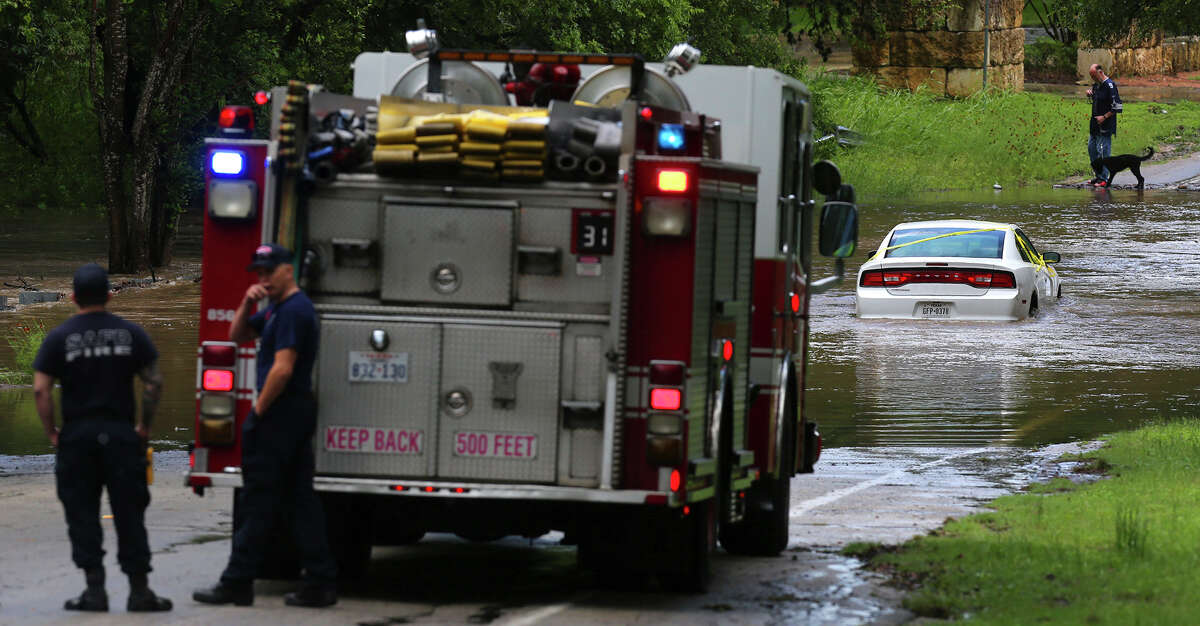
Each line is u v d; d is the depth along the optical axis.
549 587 22.45
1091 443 36.16
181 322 55.91
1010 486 31.42
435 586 22.42
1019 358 49.75
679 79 23.55
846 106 130.25
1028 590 20.94
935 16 150.88
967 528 25.88
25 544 24.81
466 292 20.38
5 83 104.38
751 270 22.42
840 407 41.94
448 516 21.31
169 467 33.47
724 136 23.44
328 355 20.58
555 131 20.67
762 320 23.36
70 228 94.56
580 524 21.19
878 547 24.88
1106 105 113.81
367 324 20.50
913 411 41.22
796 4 145.12
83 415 19.77
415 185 20.45
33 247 83.00
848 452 35.97
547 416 20.27
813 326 56.56
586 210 20.16
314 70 81.44
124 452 19.83
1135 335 54.12
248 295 20.20
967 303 56.81
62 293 63.22
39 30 74.81
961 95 151.62
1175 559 22.61
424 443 20.48
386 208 20.47
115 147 71.81
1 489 30.45
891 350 51.34
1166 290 65.31
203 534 26.14
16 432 37.44
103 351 19.80
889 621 19.86
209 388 20.91
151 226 75.31
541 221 20.28
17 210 106.00
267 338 20.02
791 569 23.56
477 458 20.41
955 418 40.25
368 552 22.77
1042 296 60.31
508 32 90.06
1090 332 54.94
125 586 21.75
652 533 20.97
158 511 28.44
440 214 20.39
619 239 19.81
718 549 25.23
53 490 30.38
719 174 20.67
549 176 20.42
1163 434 35.78
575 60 22.83
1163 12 127.56
